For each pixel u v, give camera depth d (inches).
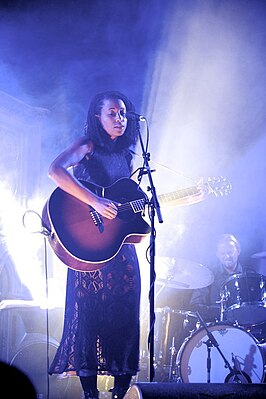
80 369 168.4
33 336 219.8
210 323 236.7
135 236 176.6
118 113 179.3
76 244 172.2
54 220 173.3
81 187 173.3
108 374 170.9
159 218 169.2
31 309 225.0
